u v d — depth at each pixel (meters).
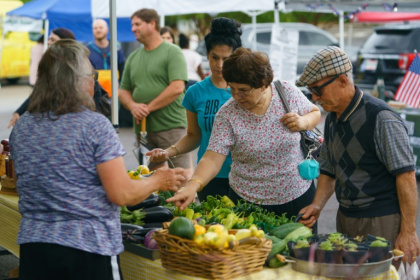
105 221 3.04
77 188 2.98
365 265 3.05
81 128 2.98
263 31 17.84
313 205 3.91
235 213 3.89
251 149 4.00
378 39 15.29
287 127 3.98
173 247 3.16
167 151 4.80
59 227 2.97
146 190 3.12
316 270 3.08
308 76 3.54
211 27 4.59
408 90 8.11
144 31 6.80
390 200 3.58
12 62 24.61
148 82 6.89
